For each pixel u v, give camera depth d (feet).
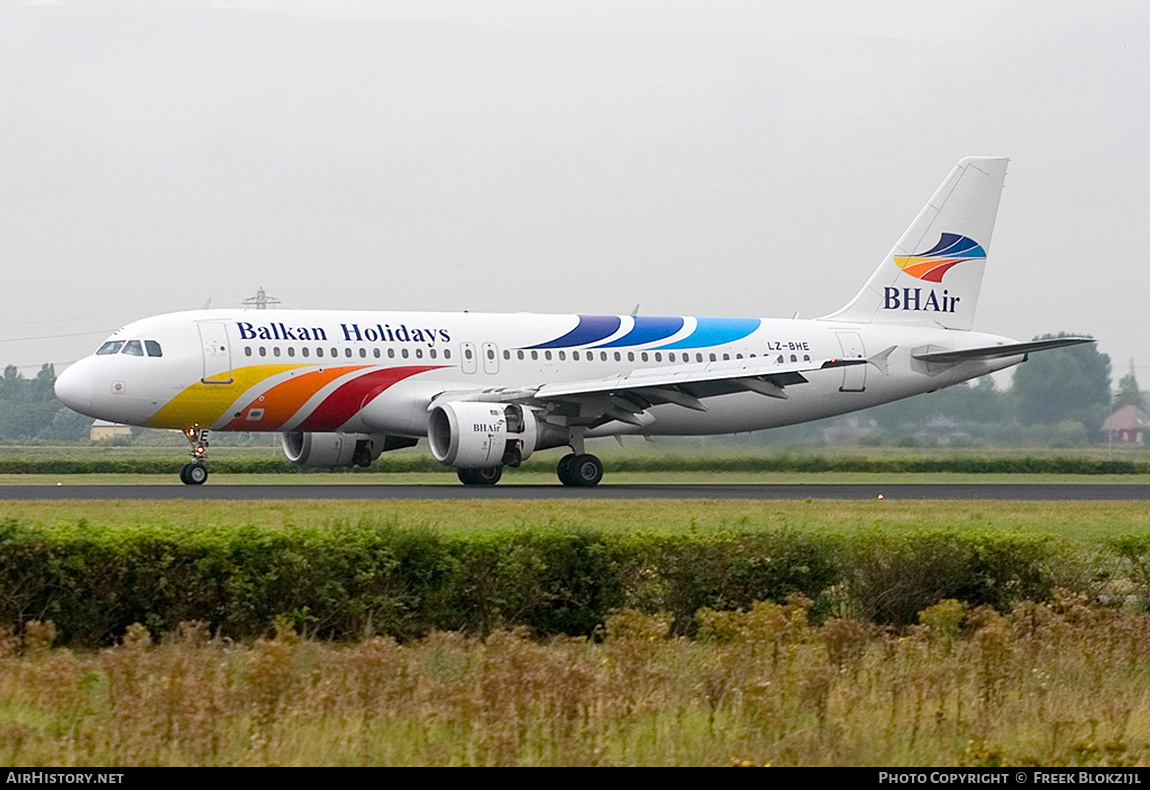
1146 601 181.16
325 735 110.11
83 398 356.18
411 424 385.70
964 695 129.18
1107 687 136.26
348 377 376.68
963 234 470.39
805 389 444.96
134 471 508.12
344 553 156.35
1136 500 360.07
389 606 155.63
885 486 437.58
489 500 302.66
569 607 163.84
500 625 159.12
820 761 109.50
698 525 219.00
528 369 401.70
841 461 545.85
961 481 500.33
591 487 396.78
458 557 160.45
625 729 115.14
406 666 128.36
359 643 153.48
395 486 383.86
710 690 121.80
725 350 431.43
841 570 172.45
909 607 173.06
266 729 109.40
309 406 374.02
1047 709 126.52
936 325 467.93
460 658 139.85
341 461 408.87
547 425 390.01
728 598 167.73
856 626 142.10
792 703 124.67
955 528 198.08
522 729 110.83
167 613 151.12
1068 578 177.17
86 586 149.79
